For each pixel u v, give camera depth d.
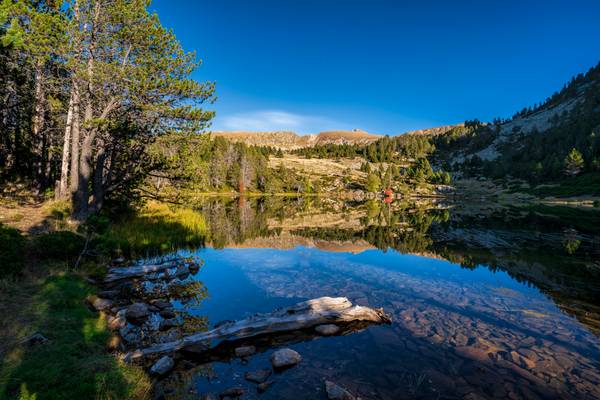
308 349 7.67
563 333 8.63
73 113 18.00
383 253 19.59
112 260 14.46
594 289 12.62
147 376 6.27
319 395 5.89
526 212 54.44
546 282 13.55
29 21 14.23
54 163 27.19
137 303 9.58
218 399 5.74
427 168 154.12
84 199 17.11
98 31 16.75
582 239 25.22
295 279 13.63
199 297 11.14
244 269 15.16
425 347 7.78
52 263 11.24
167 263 14.94
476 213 52.56
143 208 28.62
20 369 5.50
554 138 143.25
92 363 6.13
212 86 19.16
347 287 12.62
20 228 13.70
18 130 25.12
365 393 5.96
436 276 14.38
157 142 19.69
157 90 17.53
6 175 25.67
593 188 81.50
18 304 7.91
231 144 114.94
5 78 19.61
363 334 8.47
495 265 16.55
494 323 9.26
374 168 174.12
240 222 34.09
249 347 7.60
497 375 6.62
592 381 6.45
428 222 37.97
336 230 29.98
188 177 21.11
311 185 116.00
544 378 6.54
